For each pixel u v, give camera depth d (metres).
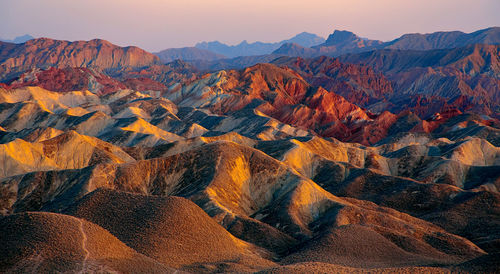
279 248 89.19
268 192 124.25
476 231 104.00
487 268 60.97
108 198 85.94
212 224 84.94
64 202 106.81
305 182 117.81
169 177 123.25
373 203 117.56
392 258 78.19
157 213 80.44
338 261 72.94
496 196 118.88
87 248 59.69
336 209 106.38
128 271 58.78
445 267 64.12
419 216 118.31
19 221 62.56
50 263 55.53
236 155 128.62
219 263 71.62
